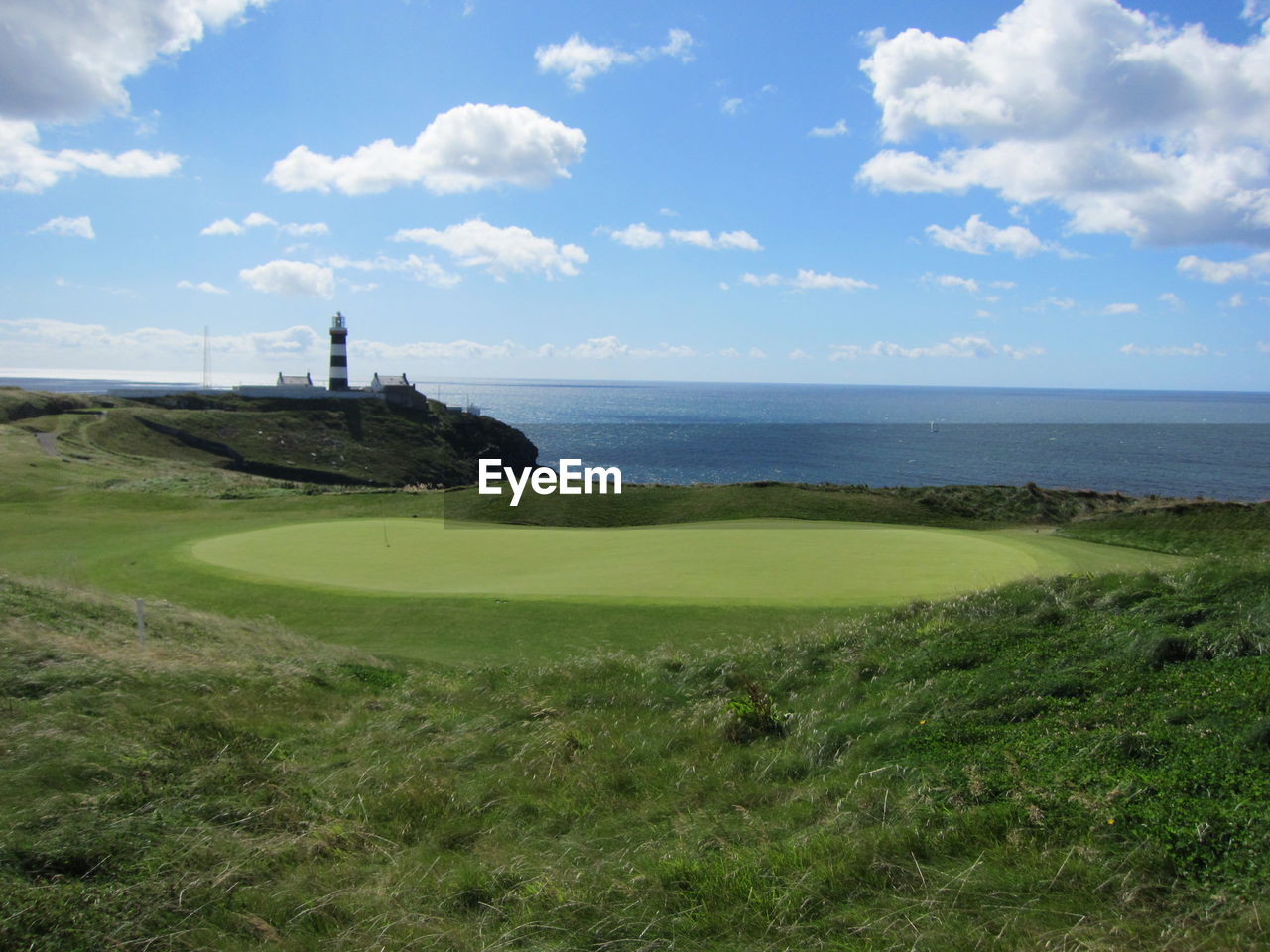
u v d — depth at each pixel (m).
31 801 5.17
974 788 5.25
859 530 21.41
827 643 9.78
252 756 6.59
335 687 9.37
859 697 7.87
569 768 6.62
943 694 7.25
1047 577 12.34
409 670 10.50
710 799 5.88
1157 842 4.46
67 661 8.09
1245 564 9.46
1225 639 7.26
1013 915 3.99
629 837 5.35
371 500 32.12
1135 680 6.89
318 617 13.85
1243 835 4.42
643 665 9.87
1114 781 5.16
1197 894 4.05
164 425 75.19
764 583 14.79
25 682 7.40
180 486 37.78
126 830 5.01
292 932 4.28
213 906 4.45
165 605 13.52
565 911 4.38
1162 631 7.64
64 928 4.06
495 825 5.66
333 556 18.72
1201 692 6.40
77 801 5.25
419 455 87.12
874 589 14.05
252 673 9.13
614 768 6.57
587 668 9.79
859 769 6.02
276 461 76.38
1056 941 3.75
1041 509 28.62
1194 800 4.81
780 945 3.94
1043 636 8.59
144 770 5.93
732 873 4.56
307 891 4.67
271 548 19.77
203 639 11.41
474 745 7.20
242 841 5.16
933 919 4.01
